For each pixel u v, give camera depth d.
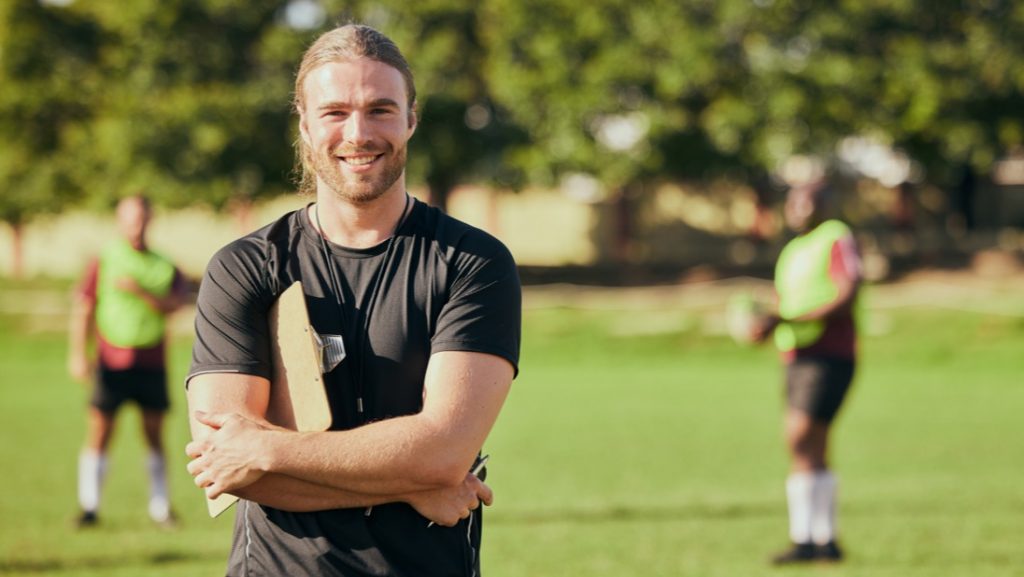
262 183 33.09
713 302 28.97
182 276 8.85
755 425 14.50
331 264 2.79
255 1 33.25
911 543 7.84
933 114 32.12
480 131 34.59
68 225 41.25
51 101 34.00
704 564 7.23
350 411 2.76
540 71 33.34
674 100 33.25
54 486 10.44
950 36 33.31
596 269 37.88
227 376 2.75
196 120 31.75
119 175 32.03
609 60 32.25
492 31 34.16
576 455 12.16
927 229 41.34
